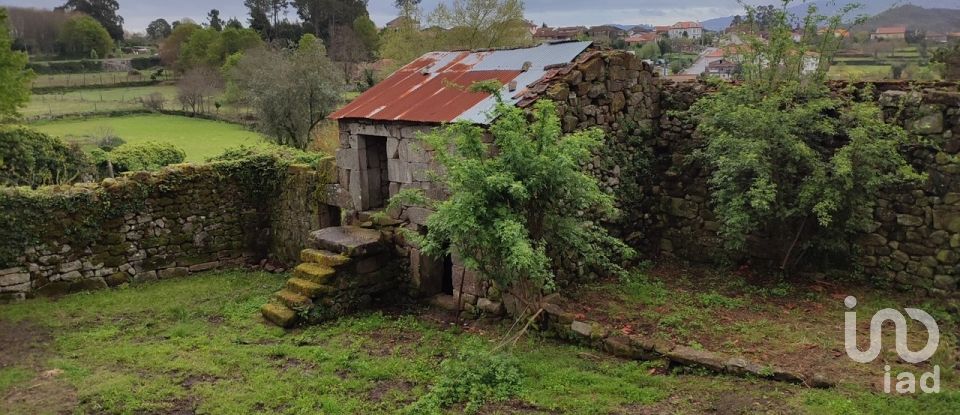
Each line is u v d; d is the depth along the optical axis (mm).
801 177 7973
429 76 10109
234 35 48188
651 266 9586
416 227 8836
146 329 8094
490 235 6164
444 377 5930
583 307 7758
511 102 7832
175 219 11156
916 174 6930
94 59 56781
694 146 9523
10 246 9383
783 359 6074
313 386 6055
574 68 8297
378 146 9891
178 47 55125
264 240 12305
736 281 8609
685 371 5969
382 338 7566
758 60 8562
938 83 7691
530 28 30938
